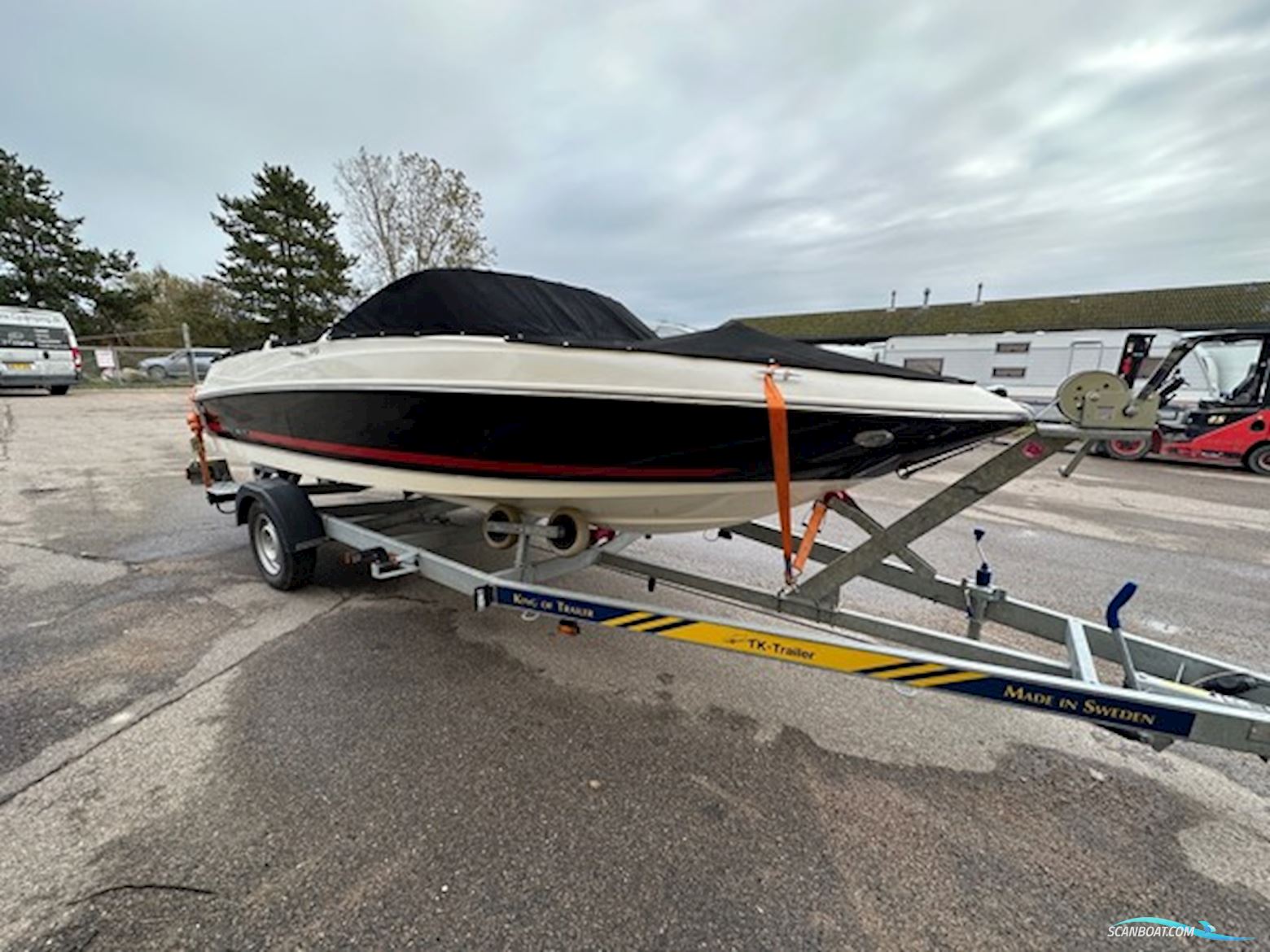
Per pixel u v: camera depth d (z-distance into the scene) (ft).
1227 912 4.74
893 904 4.74
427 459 8.43
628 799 5.80
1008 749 6.72
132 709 7.02
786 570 7.00
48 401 43.47
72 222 84.23
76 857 4.93
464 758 6.32
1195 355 28.63
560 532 8.16
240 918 4.45
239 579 11.21
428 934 4.38
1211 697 5.32
